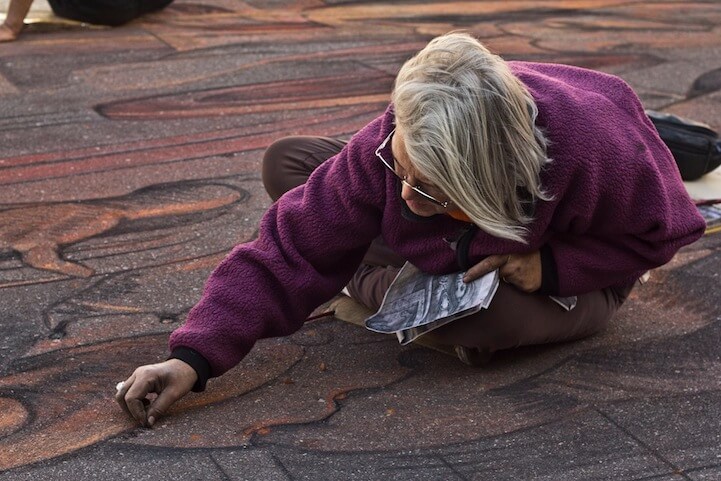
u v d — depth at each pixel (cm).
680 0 680
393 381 231
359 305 265
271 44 521
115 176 350
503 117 181
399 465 200
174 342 212
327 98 441
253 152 378
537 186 193
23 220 311
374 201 214
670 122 347
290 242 218
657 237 213
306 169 262
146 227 311
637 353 248
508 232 193
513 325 226
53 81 445
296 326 224
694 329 261
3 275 276
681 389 233
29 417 212
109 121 402
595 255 218
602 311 246
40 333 247
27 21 520
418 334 221
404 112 181
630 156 204
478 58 182
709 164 347
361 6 618
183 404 218
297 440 206
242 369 234
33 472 194
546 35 571
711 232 319
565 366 241
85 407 217
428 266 223
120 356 239
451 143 177
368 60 502
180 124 403
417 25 579
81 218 315
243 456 200
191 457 199
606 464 203
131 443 204
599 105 206
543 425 216
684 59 529
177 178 351
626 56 531
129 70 464
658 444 211
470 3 643
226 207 328
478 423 215
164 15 565
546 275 218
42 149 371
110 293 270
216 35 532
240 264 218
